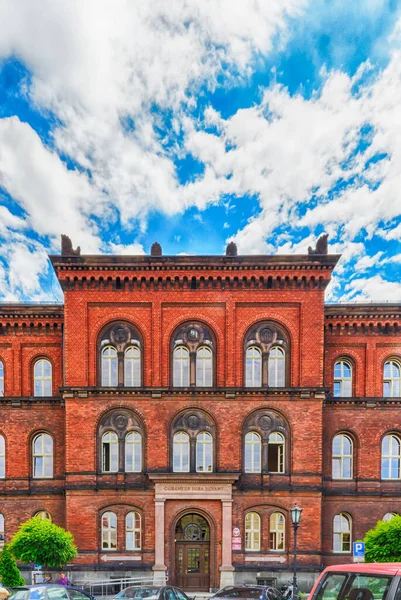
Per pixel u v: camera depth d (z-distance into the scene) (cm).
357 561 2408
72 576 2534
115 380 2722
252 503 2612
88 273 2705
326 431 2867
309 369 2688
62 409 2870
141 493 2622
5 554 2066
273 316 2728
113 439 2686
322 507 2795
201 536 2608
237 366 2702
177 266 2705
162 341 2717
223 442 2650
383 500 2800
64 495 2788
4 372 2905
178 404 2681
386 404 2878
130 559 2570
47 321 2912
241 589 1602
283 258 2695
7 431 2852
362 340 2917
